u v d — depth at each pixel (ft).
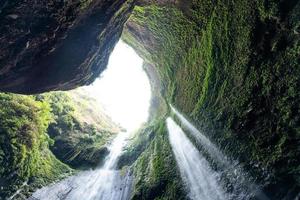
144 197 33.68
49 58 23.06
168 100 41.39
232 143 23.90
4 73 21.15
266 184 19.99
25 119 38.75
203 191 27.32
